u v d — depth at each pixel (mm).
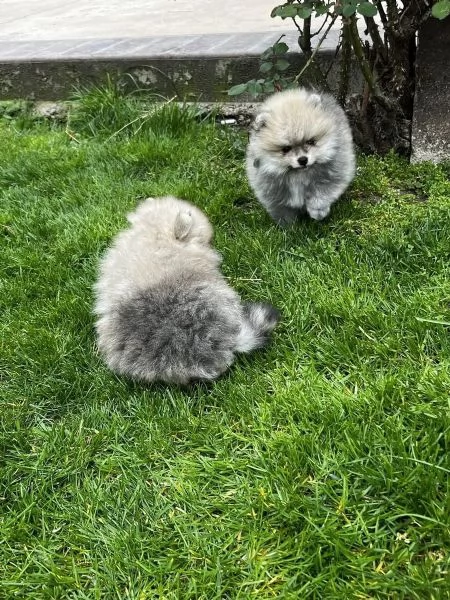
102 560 426
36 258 760
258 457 474
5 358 617
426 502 414
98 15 1799
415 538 402
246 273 699
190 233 644
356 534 407
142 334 540
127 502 465
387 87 891
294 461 460
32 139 1091
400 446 447
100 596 404
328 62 1000
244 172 905
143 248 612
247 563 411
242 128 1072
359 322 585
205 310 542
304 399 506
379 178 822
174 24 1535
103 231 791
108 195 890
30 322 658
